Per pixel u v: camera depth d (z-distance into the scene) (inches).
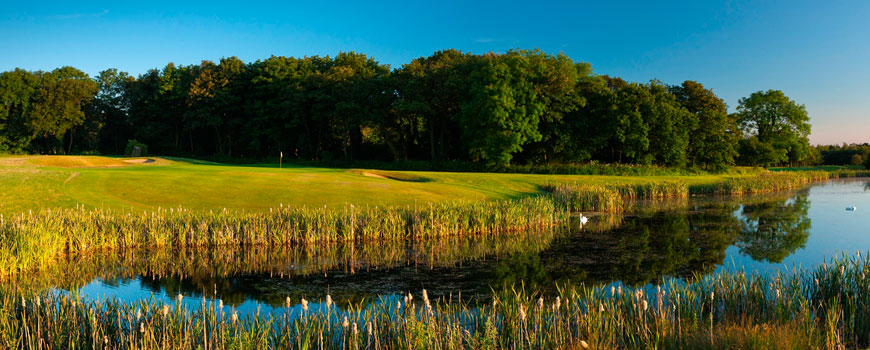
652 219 1059.9
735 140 2679.6
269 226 772.0
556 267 615.8
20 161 1627.7
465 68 2332.7
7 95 2687.0
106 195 955.3
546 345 321.7
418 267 617.6
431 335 314.2
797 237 818.2
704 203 1389.0
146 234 731.4
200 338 323.3
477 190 1339.8
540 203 1004.6
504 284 530.9
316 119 2581.2
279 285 529.7
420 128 2802.7
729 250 716.7
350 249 730.2
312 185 1160.2
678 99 2997.0
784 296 376.5
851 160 4045.3
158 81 3014.3
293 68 2785.4
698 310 387.5
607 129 2359.7
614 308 372.8
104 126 3122.5
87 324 343.3
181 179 1135.6
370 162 2476.6
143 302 382.9
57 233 654.5
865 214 1107.3
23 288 501.4
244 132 2800.2
